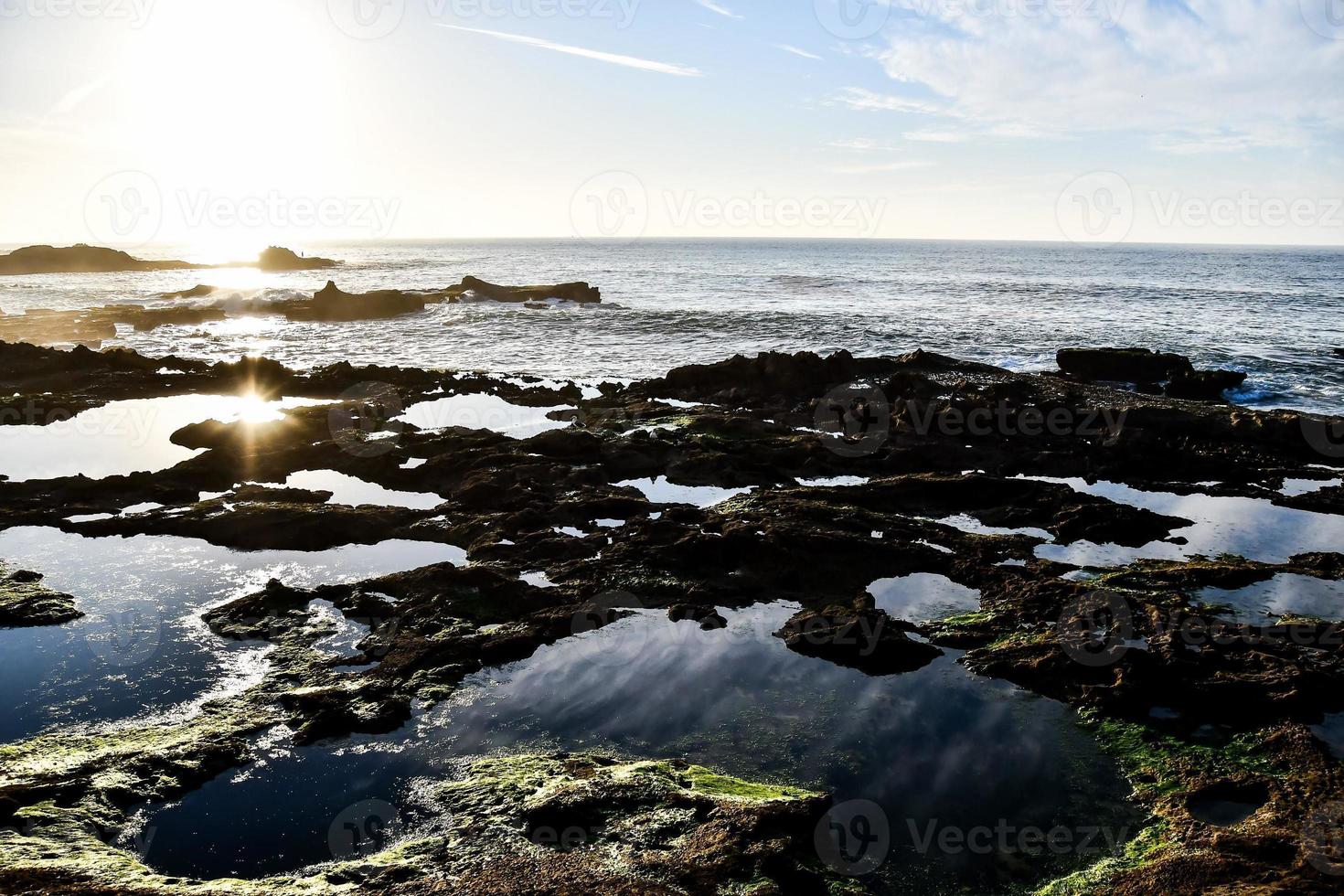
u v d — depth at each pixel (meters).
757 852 6.27
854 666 9.62
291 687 9.03
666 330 38.19
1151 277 84.94
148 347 35.03
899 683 9.27
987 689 9.15
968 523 14.12
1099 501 14.27
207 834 6.82
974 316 43.44
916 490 14.88
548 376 28.19
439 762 7.84
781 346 33.78
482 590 11.00
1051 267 109.38
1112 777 7.67
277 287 67.19
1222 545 13.12
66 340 36.72
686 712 8.68
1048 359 29.77
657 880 6.00
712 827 6.59
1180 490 15.89
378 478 16.34
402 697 8.82
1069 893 6.20
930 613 10.85
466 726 8.41
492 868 6.17
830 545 12.12
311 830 6.87
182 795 7.32
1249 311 48.25
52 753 7.68
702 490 15.55
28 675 9.27
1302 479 16.61
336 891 5.94
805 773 7.69
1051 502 14.39
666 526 12.74
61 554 12.72
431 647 9.65
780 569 11.74
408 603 10.80
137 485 15.52
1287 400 24.28
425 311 47.00
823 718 8.59
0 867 6.05
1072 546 13.05
